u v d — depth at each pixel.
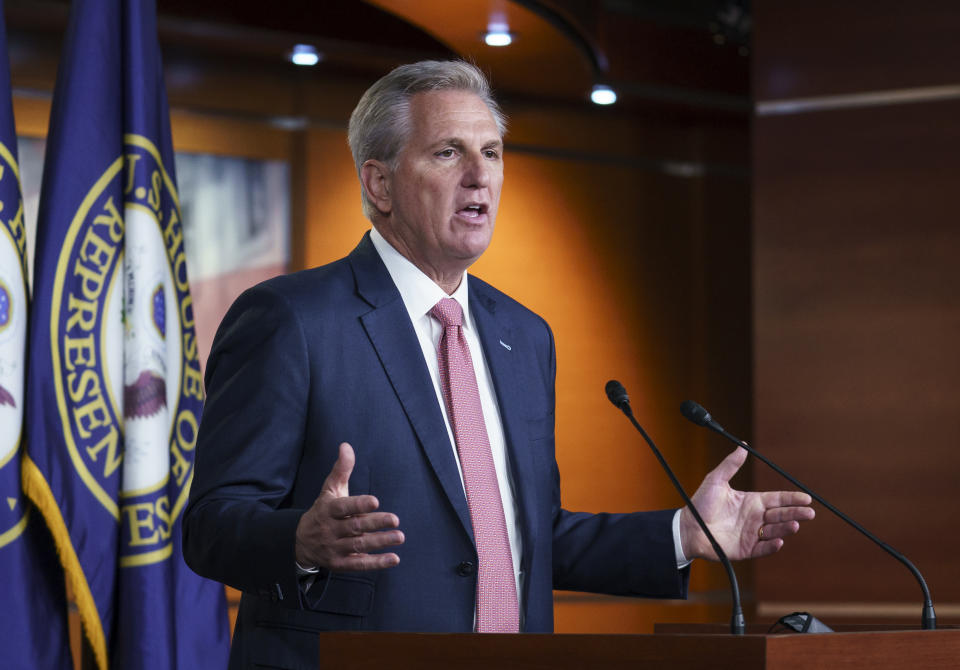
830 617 7.88
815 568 7.96
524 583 3.16
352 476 3.01
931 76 8.23
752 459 9.44
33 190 7.16
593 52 8.41
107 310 4.71
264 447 2.97
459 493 3.06
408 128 3.27
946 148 8.16
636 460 9.13
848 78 8.38
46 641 4.46
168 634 4.61
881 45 8.34
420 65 3.34
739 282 9.65
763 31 8.58
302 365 3.04
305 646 2.91
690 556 3.16
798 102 8.45
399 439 3.06
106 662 4.51
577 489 8.92
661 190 9.55
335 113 8.33
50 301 4.58
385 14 8.18
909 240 8.12
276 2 7.88
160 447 4.71
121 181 4.82
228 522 2.76
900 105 8.27
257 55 8.03
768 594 8.01
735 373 9.55
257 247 7.96
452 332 3.29
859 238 8.20
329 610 2.92
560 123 9.23
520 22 7.57
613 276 9.27
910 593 7.80
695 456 9.37
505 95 9.01
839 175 8.30
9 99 4.65
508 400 3.33
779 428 8.17
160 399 4.73
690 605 8.93
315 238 8.15
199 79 7.92
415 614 2.95
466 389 3.24
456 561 3.02
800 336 8.23
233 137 7.97
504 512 3.19
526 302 8.92
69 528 4.52
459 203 3.22
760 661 1.96
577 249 9.17
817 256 8.27
